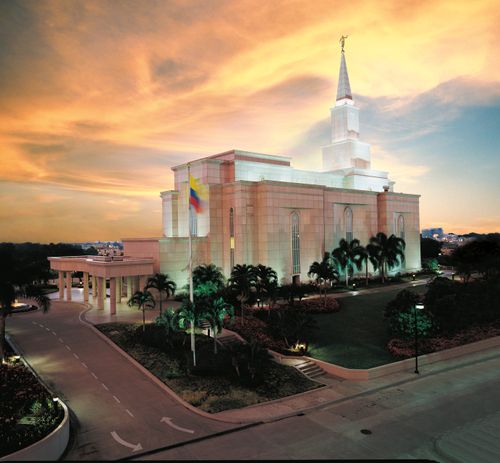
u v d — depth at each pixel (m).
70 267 58.78
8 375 28.16
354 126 84.19
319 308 50.16
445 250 142.88
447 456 20.05
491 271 64.19
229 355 33.12
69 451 20.67
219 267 61.66
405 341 39.12
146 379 29.97
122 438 21.89
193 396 26.88
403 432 22.66
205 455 20.17
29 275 36.06
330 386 29.75
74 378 30.00
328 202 70.94
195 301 33.62
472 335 41.19
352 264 73.31
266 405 26.16
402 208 83.56
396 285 69.00
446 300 44.88
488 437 22.05
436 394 28.22
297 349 36.41
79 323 44.66
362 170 81.62
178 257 59.28
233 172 65.44
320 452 20.44
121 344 36.88
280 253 62.28
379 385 29.98
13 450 18.83
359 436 22.17
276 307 49.44
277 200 62.09
